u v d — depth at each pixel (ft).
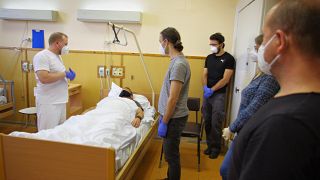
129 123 7.72
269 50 1.91
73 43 11.94
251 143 1.76
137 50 11.66
